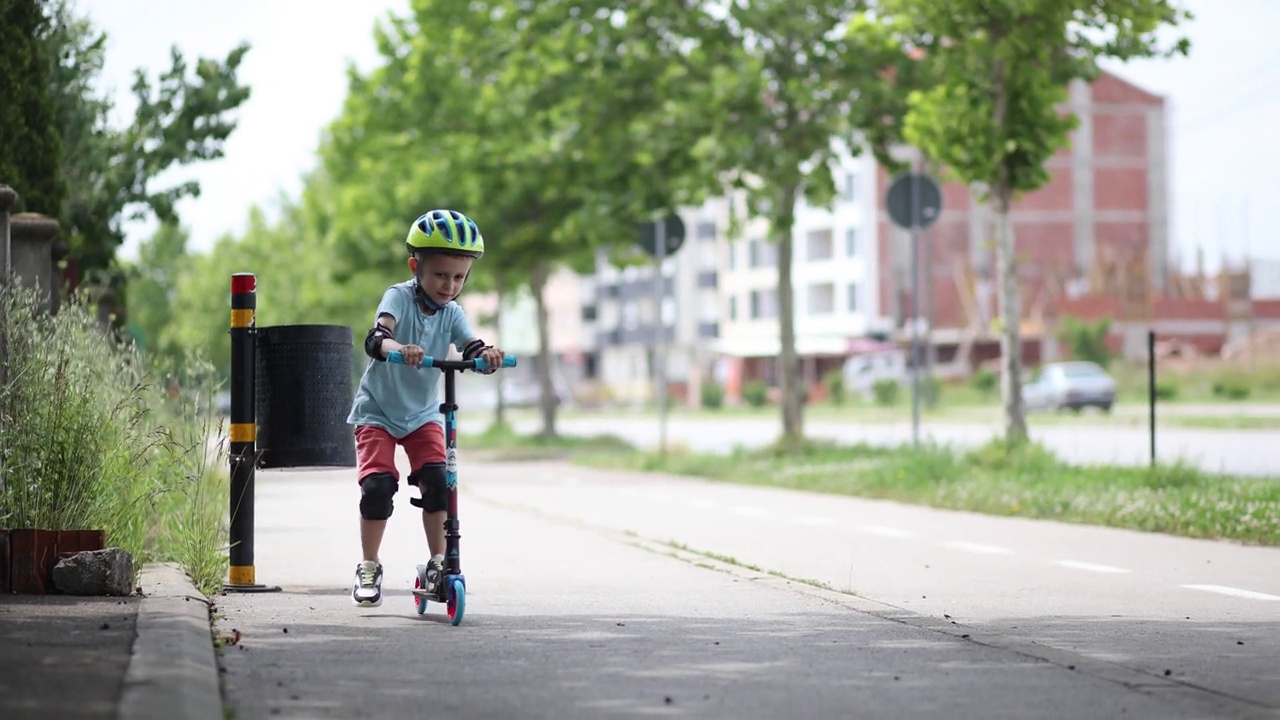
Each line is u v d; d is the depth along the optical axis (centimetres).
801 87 6112
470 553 3195
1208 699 1563
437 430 2162
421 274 2097
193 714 1359
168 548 2788
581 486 5706
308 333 2422
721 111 6319
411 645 1889
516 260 9675
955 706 1525
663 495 5119
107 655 1647
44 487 2367
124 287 4519
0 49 3159
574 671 1712
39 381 2402
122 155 4412
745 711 1498
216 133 4497
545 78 7012
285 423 2433
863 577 2750
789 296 6581
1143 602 2391
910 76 6219
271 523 4181
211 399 2861
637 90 6775
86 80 4172
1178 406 13362
